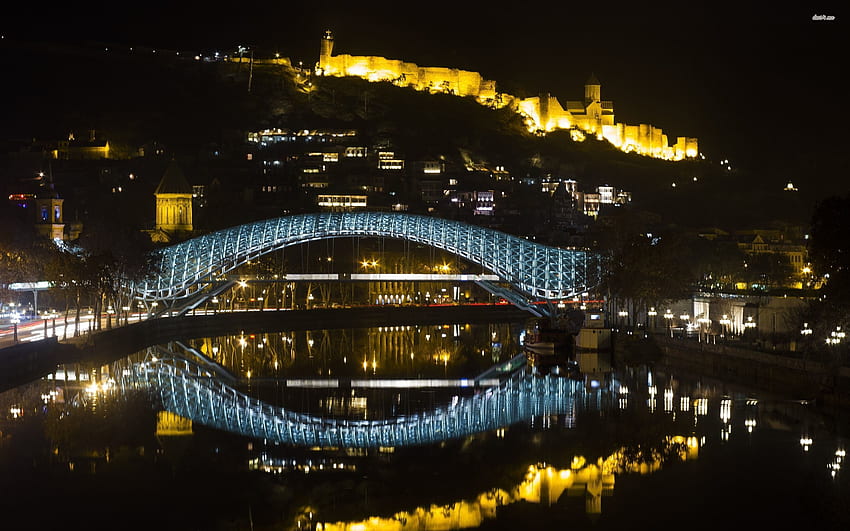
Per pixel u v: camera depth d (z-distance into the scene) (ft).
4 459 317.63
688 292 645.92
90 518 261.65
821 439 335.67
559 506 270.87
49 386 458.91
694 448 327.26
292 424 379.76
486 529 252.42
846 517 258.16
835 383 374.63
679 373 499.51
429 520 262.47
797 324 459.73
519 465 312.50
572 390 455.63
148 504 273.33
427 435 358.43
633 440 341.21
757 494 277.03
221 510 269.03
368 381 506.07
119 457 322.75
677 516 260.42
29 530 252.42
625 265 627.46
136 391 453.17
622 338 594.65
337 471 307.58
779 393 420.36
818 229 394.32
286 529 255.91
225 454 328.70
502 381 500.33
